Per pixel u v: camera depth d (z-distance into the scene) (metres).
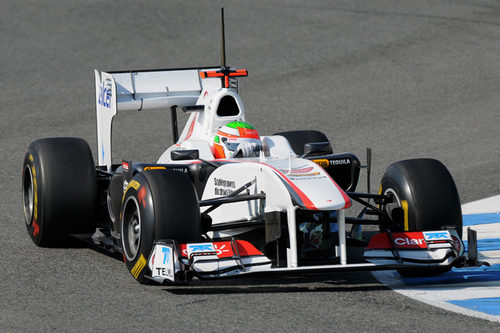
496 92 55.53
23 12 74.94
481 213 31.53
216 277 20.34
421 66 61.75
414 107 53.03
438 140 45.69
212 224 24.66
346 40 68.06
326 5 77.62
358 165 25.45
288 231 21.67
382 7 76.94
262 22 72.62
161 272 20.89
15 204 34.31
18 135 47.88
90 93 56.41
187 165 24.97
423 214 22.78
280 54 65.12
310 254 22.94
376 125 49.31
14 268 24.55
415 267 21.42
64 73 60.75
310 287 22.17
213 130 26.59
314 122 50.41
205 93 27.64
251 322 18.92
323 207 20.84
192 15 74.69
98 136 32.09
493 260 25.11
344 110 52.81
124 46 66.94
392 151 43.69
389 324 18.75
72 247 27.55
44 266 24.77
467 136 46.28
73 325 18.89
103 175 29.22
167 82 31.69
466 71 60.28
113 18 73.69
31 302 20.83
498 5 77.12
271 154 25.56
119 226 25.22
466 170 39.25
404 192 23.25
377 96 55.56
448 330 18.30
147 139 47.28
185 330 18.39
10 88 57.44
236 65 62.78
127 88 31.08
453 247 22.06
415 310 19.89
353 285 22.39
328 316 19.38
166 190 21.55
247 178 23.11
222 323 18.84
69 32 70.06
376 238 22.64
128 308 20.16
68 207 26.69
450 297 21.06
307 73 60.88
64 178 26.73
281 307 20.14
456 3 78.00
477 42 66.62
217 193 24.50
